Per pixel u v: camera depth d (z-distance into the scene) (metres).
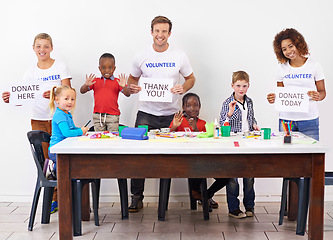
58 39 4.30
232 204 3.91
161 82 3.82
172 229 3.62
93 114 4.13
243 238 3.40
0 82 4.33
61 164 2.95
